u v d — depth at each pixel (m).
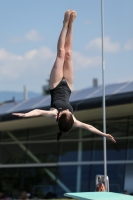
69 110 20.56
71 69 21.59
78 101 50.12
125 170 54.12
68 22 21.75
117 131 55.78
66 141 58.62
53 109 20.34
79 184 56.47
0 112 60.38
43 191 58.53
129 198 19.62
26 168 60.31
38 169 59.47
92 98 49.09
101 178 31.95
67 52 21.73
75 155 57.62
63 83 21.30
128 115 55.25
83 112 51.12
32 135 61.00
